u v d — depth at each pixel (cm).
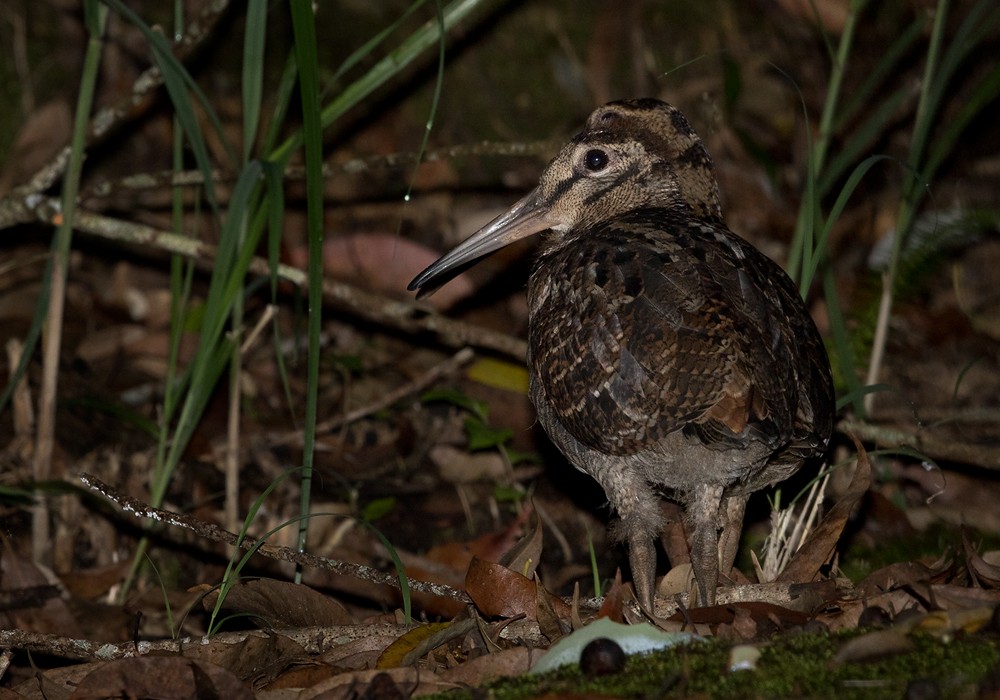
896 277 1261
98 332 1255
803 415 779
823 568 886
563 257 845
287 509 1116
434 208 1443
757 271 810
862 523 1045
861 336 1185
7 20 1375
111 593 1008
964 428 1212
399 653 714
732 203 1494
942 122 1573
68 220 992
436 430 1234
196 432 1164
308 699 662
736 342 745
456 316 1315
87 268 1338
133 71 1412
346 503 1138
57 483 977
